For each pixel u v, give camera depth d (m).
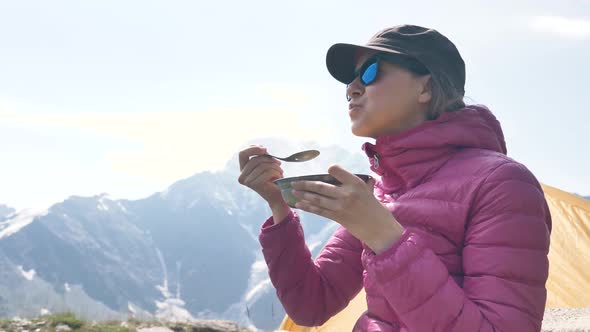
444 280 1.36
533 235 1.46
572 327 3.48
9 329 7.62
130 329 8.12
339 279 2.10
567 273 9.98
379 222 1.37
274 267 2.04
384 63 1.80
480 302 1.40
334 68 1.99
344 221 1.38
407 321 1.38
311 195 1.37
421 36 1.78
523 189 1.50
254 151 2.04
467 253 1.50
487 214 1.50
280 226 2.04
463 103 1.82
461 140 1.69
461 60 1.84
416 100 1.78
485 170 1.56
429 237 1.58
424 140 1.70
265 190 2.07
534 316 1.40
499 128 1.84
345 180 1.34
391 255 1.37
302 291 2.04
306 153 1.91
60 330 7.75
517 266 1.42
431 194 1.63
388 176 1.86
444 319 1.34
